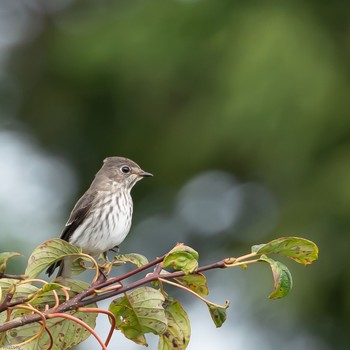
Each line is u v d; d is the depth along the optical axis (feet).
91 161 58.85
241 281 51.90
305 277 51.26
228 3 55.62
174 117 56.34
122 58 55.88
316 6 54.65
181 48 55.47
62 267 24.32
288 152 51.49
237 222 56.49
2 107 59.98
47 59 59.52
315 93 51.06
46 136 59.47
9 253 20.31
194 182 56.54
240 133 51.62
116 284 20.04
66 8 61.62
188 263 19.38
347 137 52.24
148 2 57.06
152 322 20.53
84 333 20.88
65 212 56.54
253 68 51.39
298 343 51.90
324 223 52.11
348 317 51.78
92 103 58.85
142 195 57.62
